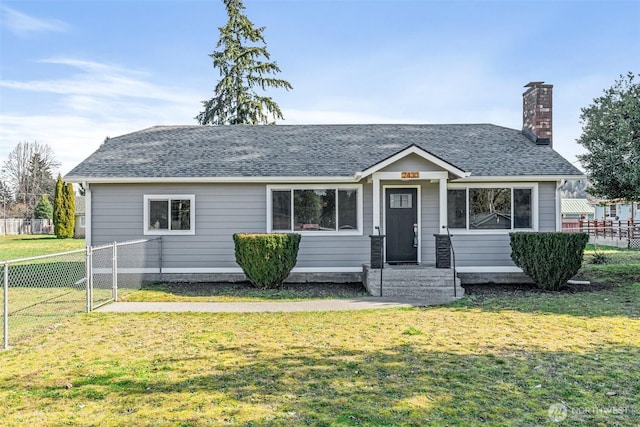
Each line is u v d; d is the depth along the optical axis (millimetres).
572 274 12750
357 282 14352
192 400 4977
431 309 10227
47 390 5320
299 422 4395
